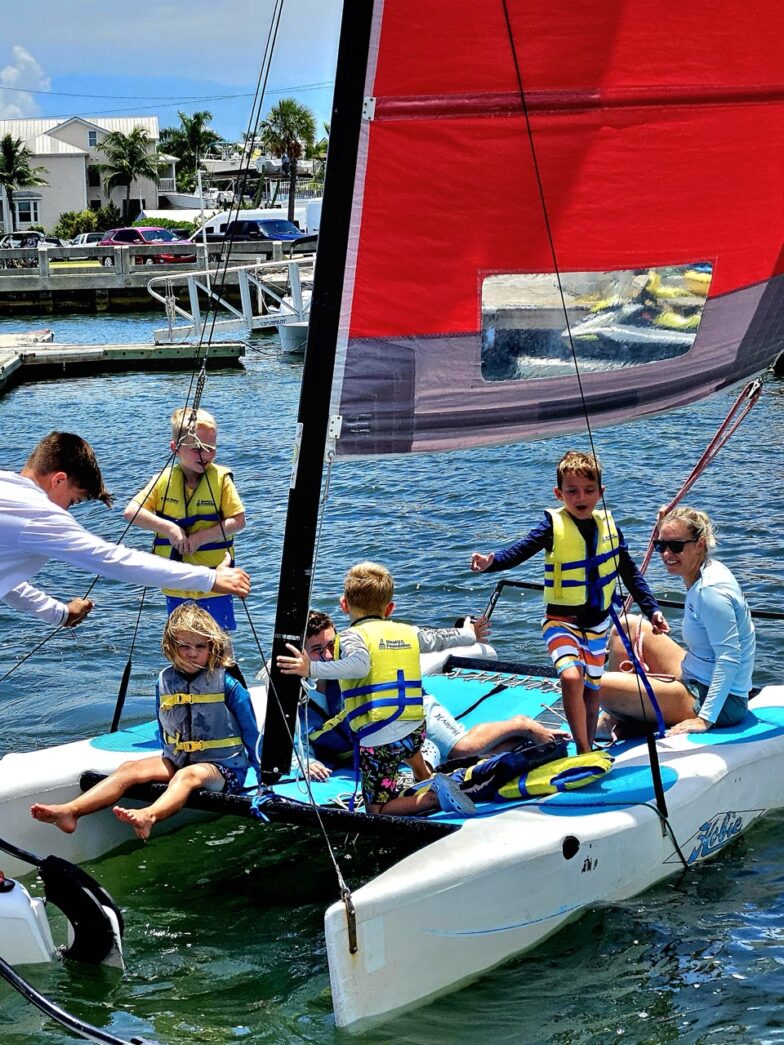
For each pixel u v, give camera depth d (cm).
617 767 489
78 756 496
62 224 6278
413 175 447
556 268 459
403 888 384
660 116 488
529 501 1077
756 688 579
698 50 485
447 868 397
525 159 468
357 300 449
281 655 451
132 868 485
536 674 627
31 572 388
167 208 7212
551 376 511
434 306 465
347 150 434
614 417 541
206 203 6419
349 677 453
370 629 461
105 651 752
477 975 405
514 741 528
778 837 507
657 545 529
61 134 7012
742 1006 387
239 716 473
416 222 452
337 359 449
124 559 382
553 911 427
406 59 433
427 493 1118
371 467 1234
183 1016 385
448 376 480
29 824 470
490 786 465
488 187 462
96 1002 393
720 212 525
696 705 532
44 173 6838
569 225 487
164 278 2280
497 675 634
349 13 424
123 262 3319
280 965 416
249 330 2550
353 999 374
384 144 439
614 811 452
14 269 3381
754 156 518
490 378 491
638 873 457
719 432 578
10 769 480
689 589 526
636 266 518
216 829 519
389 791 457
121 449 1413
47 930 416
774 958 413
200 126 8106
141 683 702
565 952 420
